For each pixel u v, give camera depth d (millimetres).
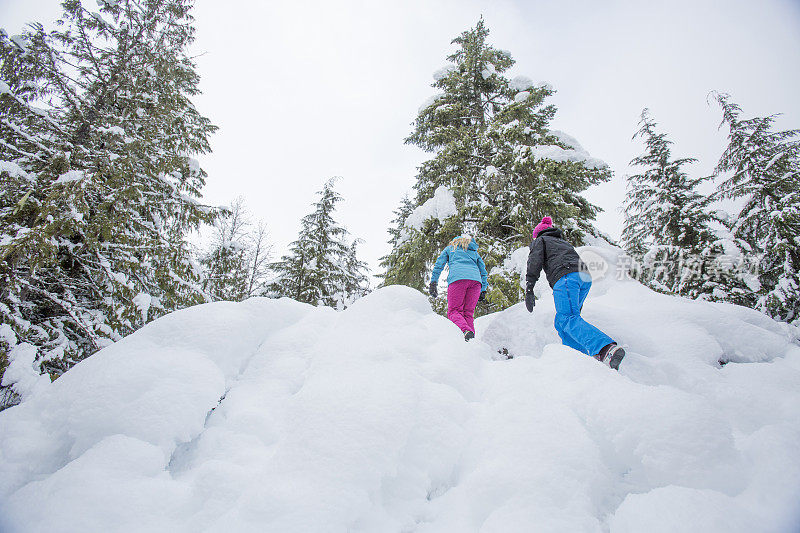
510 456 1446
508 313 3670
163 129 6820
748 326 2920
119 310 5258
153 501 1276
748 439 1508
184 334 2232
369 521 1276
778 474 1255
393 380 1833
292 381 2166
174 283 5910
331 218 15555
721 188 11438
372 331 2547
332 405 1639
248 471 1427
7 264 4227
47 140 5605
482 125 10289
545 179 7031
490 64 11445
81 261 5574
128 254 5539
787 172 10422
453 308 3461
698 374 2281
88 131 6184
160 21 7660
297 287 14117
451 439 1645
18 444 1537
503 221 8211
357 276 16797
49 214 4387
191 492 1352
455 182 8875
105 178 5387
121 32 7137
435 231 8172
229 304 2654
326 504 1215
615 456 1503
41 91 6461
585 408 1695
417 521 1346
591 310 3094
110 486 1293
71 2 6516
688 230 10500
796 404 1768
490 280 6543
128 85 6832
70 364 5055
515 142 8008
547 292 3969
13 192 4848
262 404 1950
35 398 1822
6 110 5465
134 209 6254
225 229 16188
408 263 8086
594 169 7914
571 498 1243
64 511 1183
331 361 2139
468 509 1320
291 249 14789
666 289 9125
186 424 1687
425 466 1533
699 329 2830
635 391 1681
